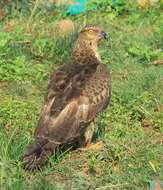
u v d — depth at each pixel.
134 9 20.92
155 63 17.75
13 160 12.93
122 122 14.59
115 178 12.69
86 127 13.39
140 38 19.03
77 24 19.59
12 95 15.83
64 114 12.93
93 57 14.18
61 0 20.86
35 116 14.67
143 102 15.36
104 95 13.57
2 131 13.83
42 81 16.62
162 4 21.25
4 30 19.25
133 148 13.59
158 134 14.32
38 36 18.81
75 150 13.64
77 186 12.45
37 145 12.69
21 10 20.22
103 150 13.55
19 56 17.52
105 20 20.38
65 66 13.89
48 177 12.76
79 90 13.23
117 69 17.31
